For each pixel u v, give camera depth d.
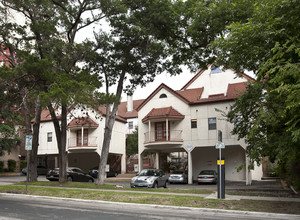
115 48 20.22
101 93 17.62
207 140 27.34
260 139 11.62
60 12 20.39
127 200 13.12
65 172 21.50
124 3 20.11
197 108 28.27
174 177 27.81
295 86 8.27
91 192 15.30
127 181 29.61
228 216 10.38
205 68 21.84
